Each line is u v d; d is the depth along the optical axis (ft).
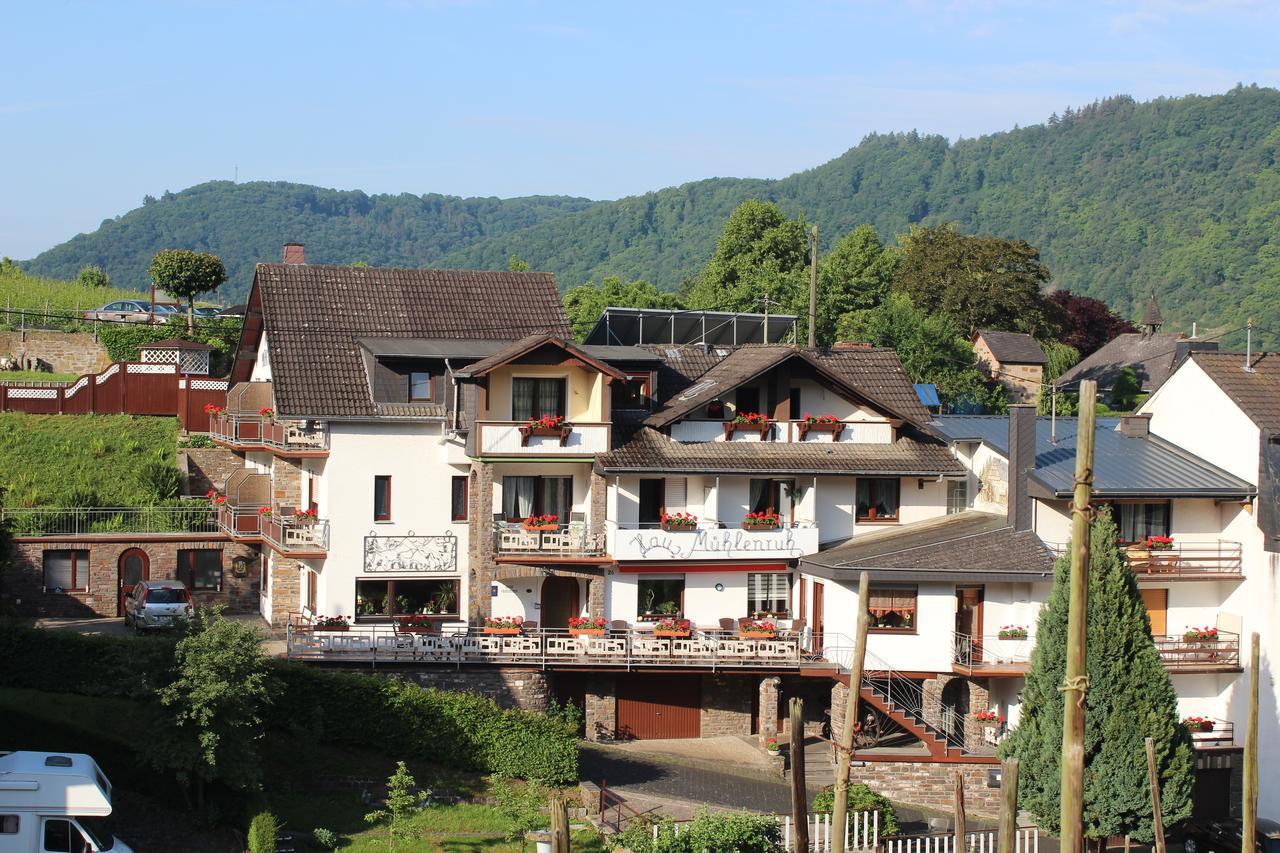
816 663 154.40
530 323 184.24
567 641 151.94
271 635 164.96
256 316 184.96
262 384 181.68
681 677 159.02
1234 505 161.38
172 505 190.90
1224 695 160.45
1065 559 130.41
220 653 118.21
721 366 180.04
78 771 106.52
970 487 174.09
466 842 121.60
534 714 137.90
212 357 248.93
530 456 157.38
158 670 117.50
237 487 181.47
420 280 185.47
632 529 160.04
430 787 131.34
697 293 373.61
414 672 148.36
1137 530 161.27
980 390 287.89
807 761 150.92
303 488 172.14
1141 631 128.77
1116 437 172.55
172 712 117.70
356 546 161.38
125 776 121.39
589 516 161.58
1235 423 162.20
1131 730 126.93
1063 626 128.67
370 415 161.89
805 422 168.14
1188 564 160.15
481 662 149.89
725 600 163.43
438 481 164.55
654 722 158.51
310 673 134.00
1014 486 158.71
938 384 284.82
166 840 116.26
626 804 132.57
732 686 160.04
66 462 201.36
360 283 181.68
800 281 338.34
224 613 180.65
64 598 175.83
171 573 179.83
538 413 160.97
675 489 164.76
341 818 124.67
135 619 163.84
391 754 134.00
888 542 161.89
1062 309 386.11
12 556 172.14
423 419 162.71
